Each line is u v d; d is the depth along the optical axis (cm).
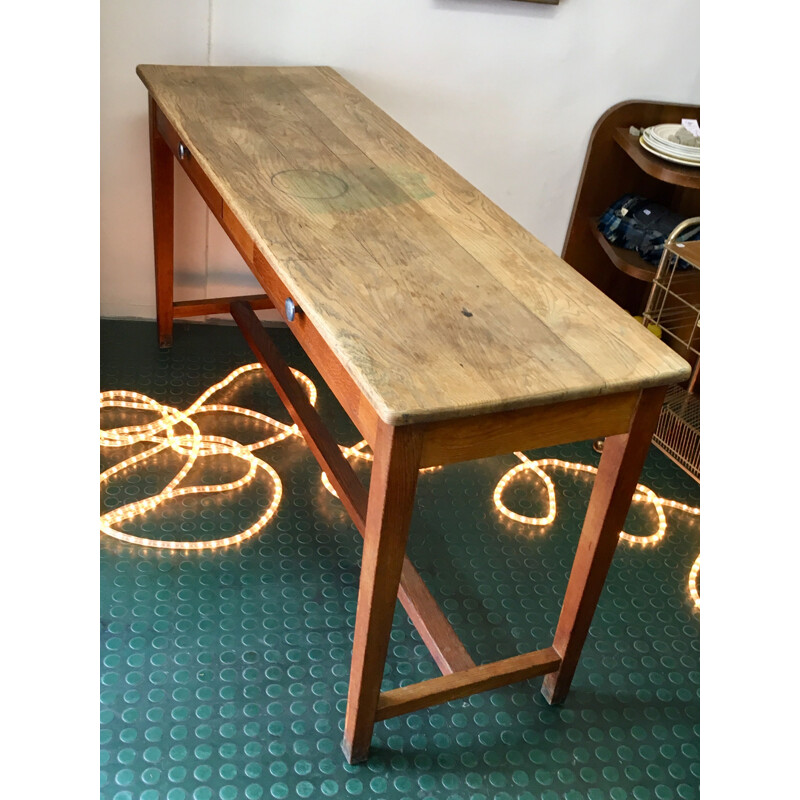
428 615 184
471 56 274
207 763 164
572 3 272
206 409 259
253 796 159
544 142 294
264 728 172
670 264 281
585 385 131
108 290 290
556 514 239
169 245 267
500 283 158
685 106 296
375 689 158
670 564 228
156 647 185
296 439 253
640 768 175
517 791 167
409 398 122
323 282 148
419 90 277
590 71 285
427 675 189
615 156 300
